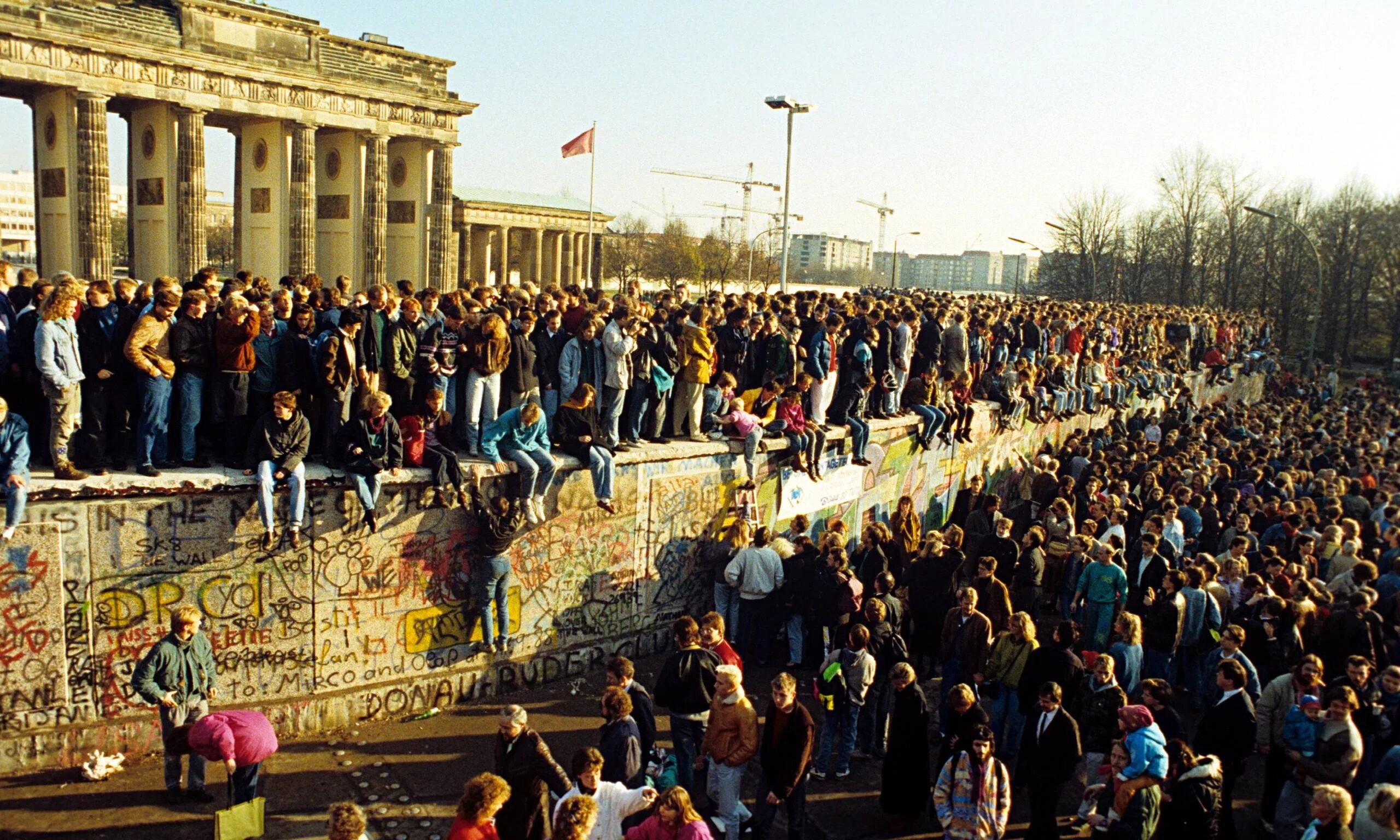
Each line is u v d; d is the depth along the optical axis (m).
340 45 59.22
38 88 50.28
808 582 16.92
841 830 12.24
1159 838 10.47
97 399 12.03
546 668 15.99
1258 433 35.09
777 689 11.04
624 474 16.61
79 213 49.12
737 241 127.69
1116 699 12.09
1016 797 13.48
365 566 13.95
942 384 24.67
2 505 11.42
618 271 110.06
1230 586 16.39
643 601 17.34
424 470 14.13
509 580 15.34
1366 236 96.56
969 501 25.34
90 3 47.88
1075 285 101.81
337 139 64.56
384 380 14.24
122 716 12.49
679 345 17.86
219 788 12.11
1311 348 57.50
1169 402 41.69
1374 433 39.47
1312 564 17.00
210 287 13.73
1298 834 11.49
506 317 15.45
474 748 13.75
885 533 17.25
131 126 56.09
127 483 12.06
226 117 58.00
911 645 16.48
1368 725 12.17
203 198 53.88
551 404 16.23
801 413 19.44
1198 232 97.62
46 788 11.76
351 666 14.05
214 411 12.95
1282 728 11.75
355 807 8.13
